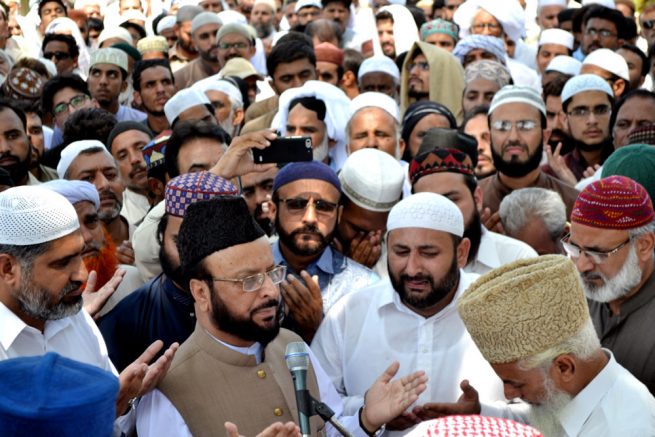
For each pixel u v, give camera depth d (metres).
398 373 3.73
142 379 2.94
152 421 3.08
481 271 4.43
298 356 2.90
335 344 3.87
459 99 8.12
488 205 5.61
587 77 6.82
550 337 2.90
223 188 3.64
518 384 3.00
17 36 11.01
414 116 6.25
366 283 4.34
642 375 3.57
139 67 7.70
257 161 4.34
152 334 3.75
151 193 5.17
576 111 6.80
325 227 4.32
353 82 8.39
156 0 13.17
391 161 4.70
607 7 9.77
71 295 3.09
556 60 8.75
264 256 3.02
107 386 2.04
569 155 6.97
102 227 4.65
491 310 2.92
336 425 2.84
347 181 4.63
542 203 4.71
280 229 4.33
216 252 2.98
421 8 12.20
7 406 1.95
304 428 2.83
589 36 9.76
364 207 4.59
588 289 3.60
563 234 4.74
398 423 3.53
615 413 2.96
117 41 9.87
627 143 5.74
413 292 3.64
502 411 3.49
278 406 3.13
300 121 5.79
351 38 10.39
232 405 3.08
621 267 3.54
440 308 3.73
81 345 3.30
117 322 3.80
